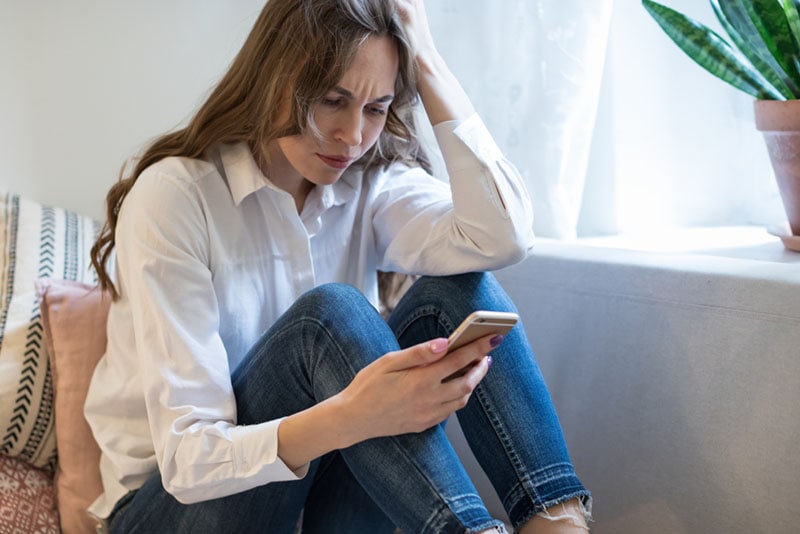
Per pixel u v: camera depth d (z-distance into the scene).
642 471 1.35
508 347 1.15
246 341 1.25
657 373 1.33
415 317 1.21
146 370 1.11
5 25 1.68
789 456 1.18
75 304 1.43
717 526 1.27
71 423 1.37
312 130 1.10
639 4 1.70
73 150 1.78
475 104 1.75
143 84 1.82
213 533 1.15
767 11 1.32
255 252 1.24
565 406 1.45
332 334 1.07
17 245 1.52
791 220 1.43
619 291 1.37
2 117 1.70
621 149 1.76
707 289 1.27
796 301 1.18
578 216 1.80
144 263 1.12
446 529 1.00
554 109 1.63
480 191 1.21
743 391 1.23
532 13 1.64
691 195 1.77
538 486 1.10
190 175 1.18
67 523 1.36
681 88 1.72
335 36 1.07
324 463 1.28
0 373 1.40
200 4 1.85
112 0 1.76
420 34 1.26
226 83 1.18
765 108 1.37
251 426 1.06
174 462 1.08
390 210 1.36
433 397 1.00
